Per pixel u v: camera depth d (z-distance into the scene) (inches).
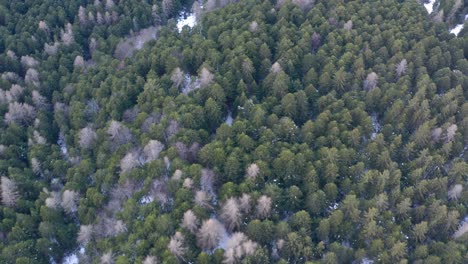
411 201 2588.6
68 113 3427.7
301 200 2586.1
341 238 2488.9
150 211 2532.0
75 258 2778.1
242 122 2859.3
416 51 3378.4
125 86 3334.2
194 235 2464.3
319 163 2637.8
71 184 2842.0
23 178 2950.3
